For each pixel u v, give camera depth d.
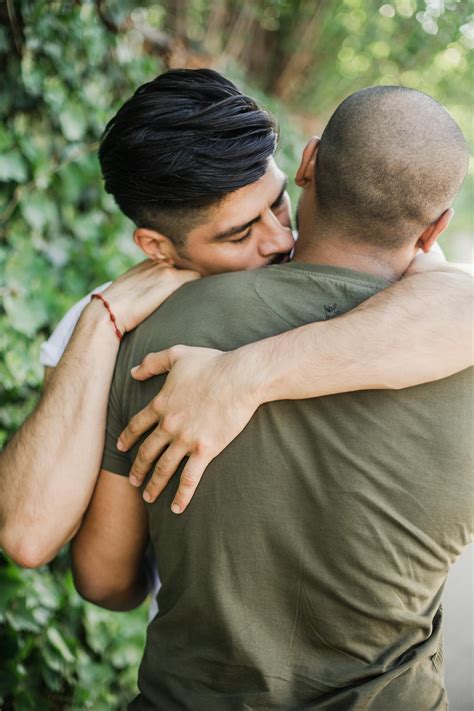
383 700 1.03
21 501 1.18
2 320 2.05
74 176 2.30
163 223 1.22
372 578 1.00
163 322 1.16
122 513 1.22
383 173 1.02
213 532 1.04
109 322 1.20
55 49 2.15
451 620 1.90
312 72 4.57
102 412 1.19
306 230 1.14
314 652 1.04
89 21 2.26
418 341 1.00
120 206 1.27
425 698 1.07
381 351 0.99
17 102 2.12
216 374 1.03
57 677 2.00
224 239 1.22
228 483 1.03
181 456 1.05
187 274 1.28
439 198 1.04
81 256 2.37
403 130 1.02
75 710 2.06
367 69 4.64
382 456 1.00
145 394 1.13
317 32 4.33
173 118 1.14
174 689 1.10
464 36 4.28
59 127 2.24
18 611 1.86
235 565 1.03
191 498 1.05
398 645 1.04
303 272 1.10
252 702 1.04
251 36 4.34
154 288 1.23
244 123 1.15
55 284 2.28
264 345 1.03
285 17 4.36
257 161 1.16
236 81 3.79
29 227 2.18
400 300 1.04
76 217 2.34
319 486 1.00
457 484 0.99
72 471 1.17
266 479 1.02
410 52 4.44
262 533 1.02
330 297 1.08
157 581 1.41
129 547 1.26
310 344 1.01
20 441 1.20
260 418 1.02
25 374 2.09
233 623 1.03
